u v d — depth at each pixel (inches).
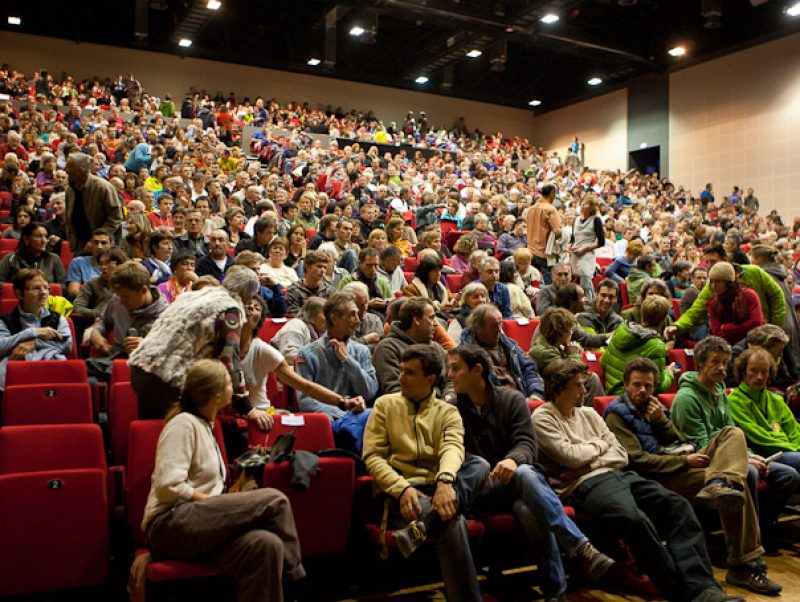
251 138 664.4
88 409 131.6
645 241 450.9
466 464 118.0
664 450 141.5
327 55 759.7
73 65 780.6
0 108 488.4
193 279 190.5
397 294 233.5
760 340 173.2
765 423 157.8
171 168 417.1
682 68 798.5
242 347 135.1
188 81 831.7
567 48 743.7
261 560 94.4
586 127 919.7
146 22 697.6
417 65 853.2
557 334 169.6
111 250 185.5
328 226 271.1
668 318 224.5
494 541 133.6
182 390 104.5
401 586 127.3
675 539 123.7
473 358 128.5
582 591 127.9
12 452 110.0
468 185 576.4
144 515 99.6
